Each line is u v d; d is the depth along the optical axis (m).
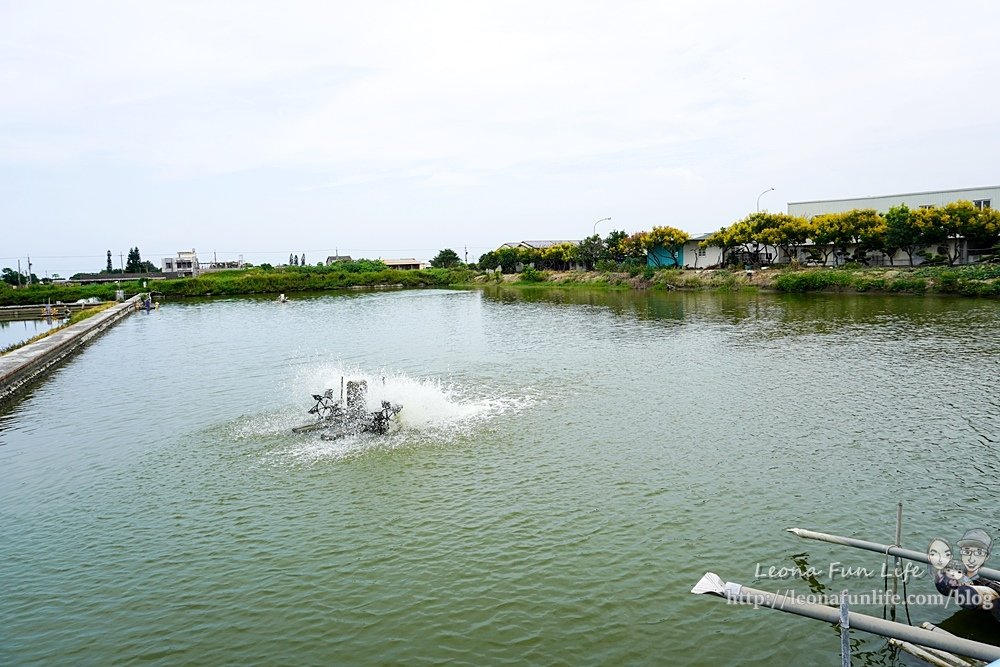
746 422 20.47
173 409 25.16
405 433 20.25
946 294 53.97
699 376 27.47
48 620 11.12
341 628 10.55
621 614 10.64
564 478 16.28
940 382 24.47
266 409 24.31
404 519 14.29
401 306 74.62
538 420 21.41
